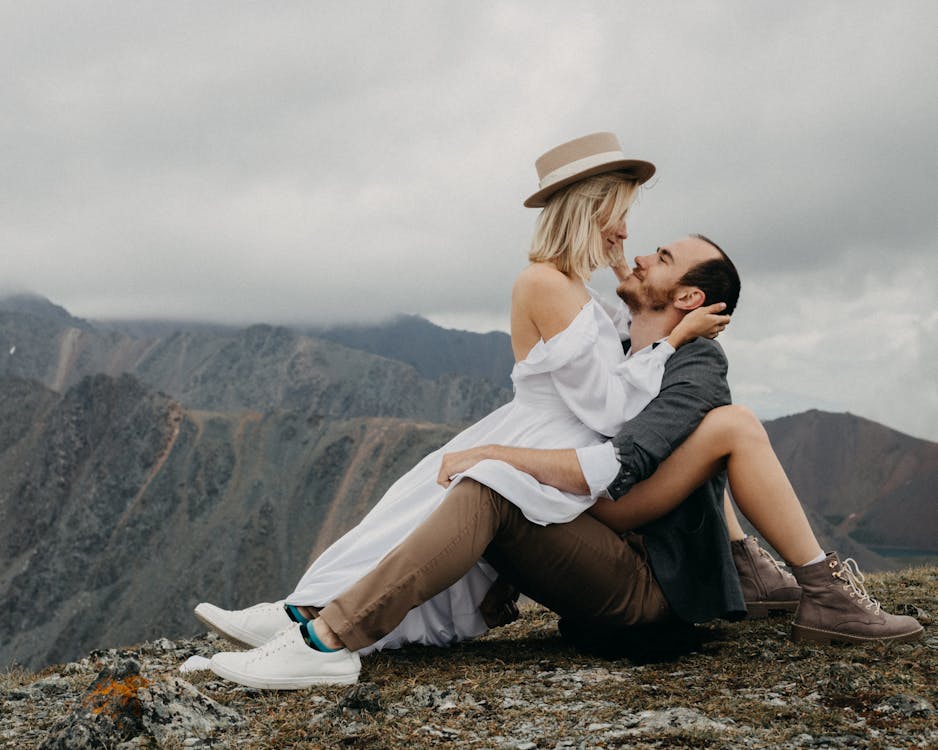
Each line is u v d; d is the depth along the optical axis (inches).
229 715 165.0
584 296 200.4
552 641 222.7
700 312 192.7
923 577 308.2
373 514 200.4
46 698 200.4
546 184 197.5
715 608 192.1
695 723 149.3
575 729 150.6
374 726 154.6
